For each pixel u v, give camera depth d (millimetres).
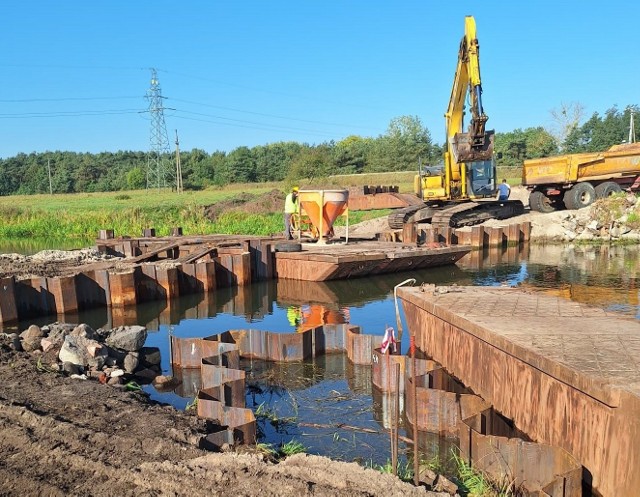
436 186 24609
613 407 4836
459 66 20672
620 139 74188
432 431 6512
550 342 6418
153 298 14289
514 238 23516
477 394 7496
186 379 8742
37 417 5914
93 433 5629
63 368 7828
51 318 12680
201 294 15086
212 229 29141
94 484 4676
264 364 9383
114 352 8852
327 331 9938
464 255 19312
